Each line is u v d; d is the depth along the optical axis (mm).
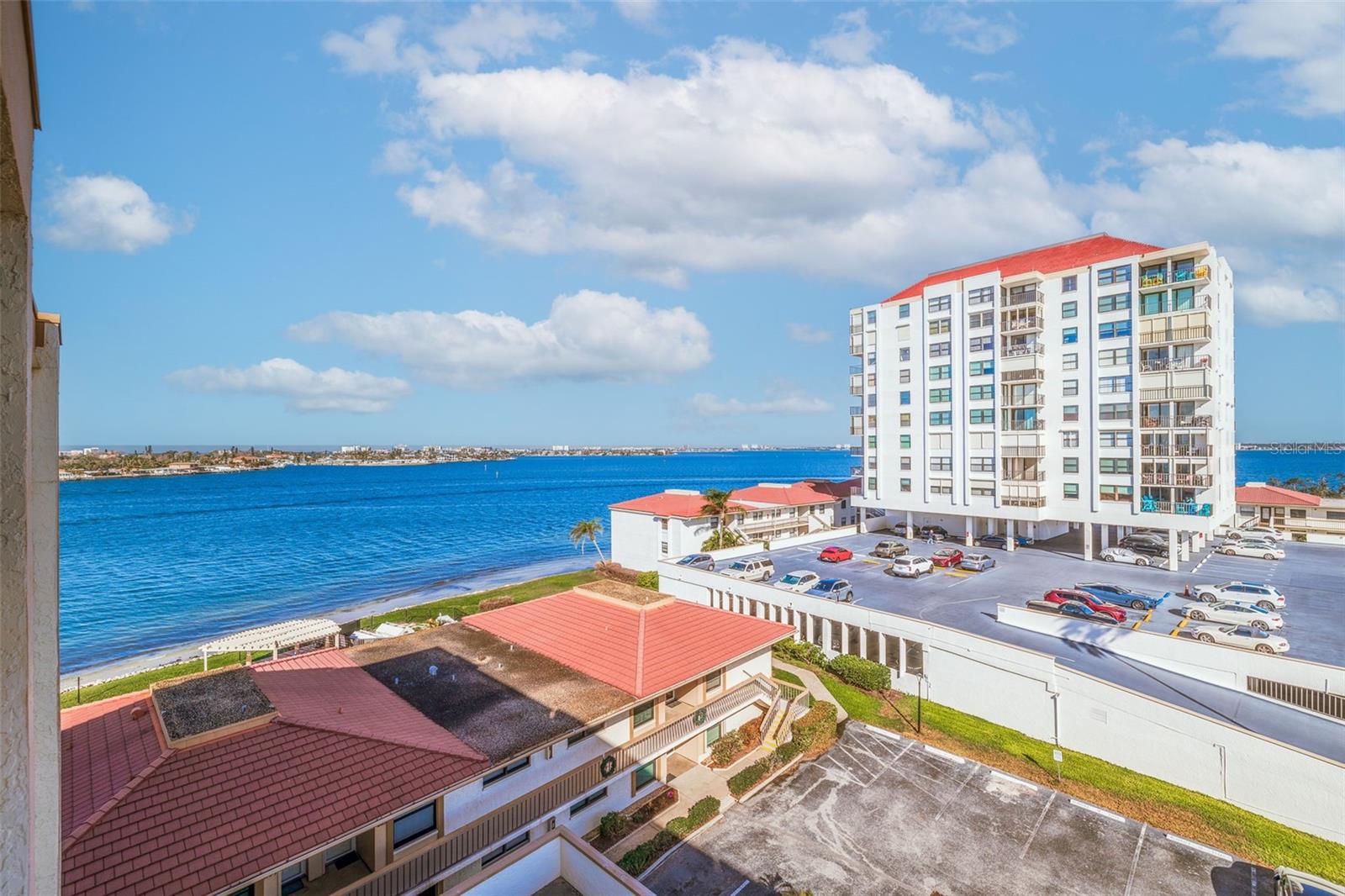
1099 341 53562
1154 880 20578
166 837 14797
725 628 31125
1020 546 61250
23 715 3945
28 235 3812
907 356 65000
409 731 20250
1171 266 50719
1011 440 57344
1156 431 50719
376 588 74750
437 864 18344
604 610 31500
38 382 5645
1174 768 26234
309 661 26125
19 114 3557
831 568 53469
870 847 22250
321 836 15766
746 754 28594
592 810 23125
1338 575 47375
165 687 20203
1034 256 64438
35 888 5551
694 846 22391
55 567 5707
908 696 35062
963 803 24812
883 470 67125
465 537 113062
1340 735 25453
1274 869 21016
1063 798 25000
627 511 73750
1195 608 37219
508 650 28422
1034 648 34375
